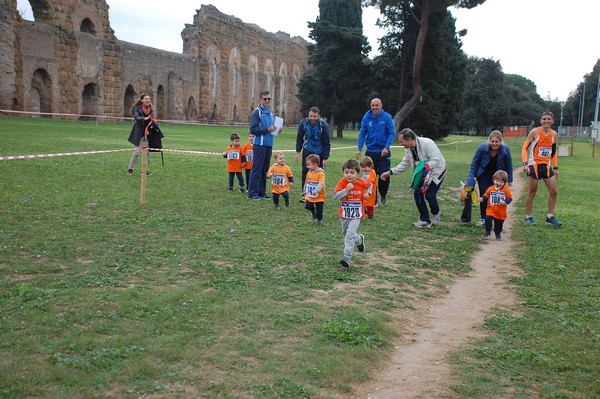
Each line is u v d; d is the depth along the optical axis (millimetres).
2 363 4461
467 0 45344
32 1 49250
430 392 4605
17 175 14391
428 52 52000
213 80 75812
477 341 5785
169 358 4746
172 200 12531
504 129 94625
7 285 6309
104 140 27750
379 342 5473
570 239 10969
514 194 18453
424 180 11477
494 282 8094
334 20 59875
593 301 7219
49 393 4074
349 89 56469
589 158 41406
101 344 4895
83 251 7887
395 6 50250
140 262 7566
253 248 8703
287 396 4266
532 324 6309
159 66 64562
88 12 53625
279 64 93250
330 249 9078
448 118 57438
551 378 4961
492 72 99250
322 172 10984
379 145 13641
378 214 12891
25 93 47062
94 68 54219
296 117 99750
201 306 6004
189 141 34219
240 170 14422
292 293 6730
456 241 10555
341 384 4582
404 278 7879
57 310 5633
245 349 5035
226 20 77812
